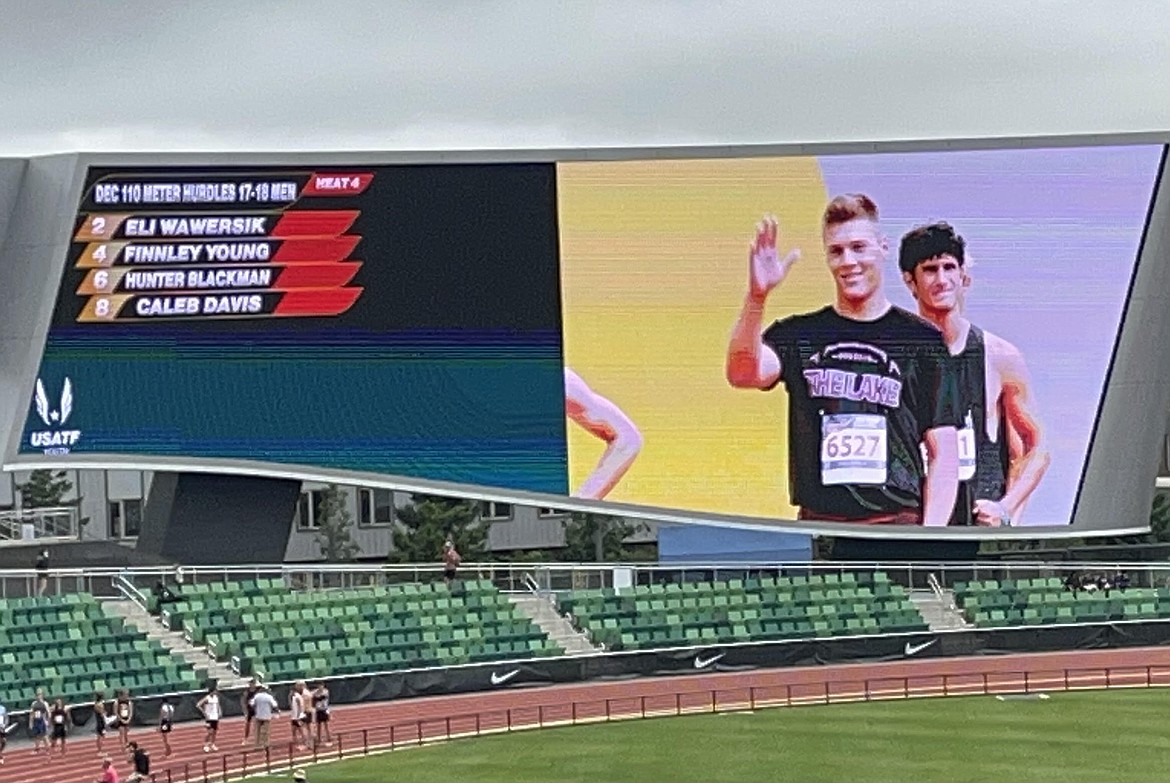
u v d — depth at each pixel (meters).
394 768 45.34
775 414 63.03
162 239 59.59
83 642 56.94
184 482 60.97
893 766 44.38
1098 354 63.94
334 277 60.62
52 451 58.91
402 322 60.97
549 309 61.81
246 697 51.94
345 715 55.72
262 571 61.78
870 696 55.78
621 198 62.16
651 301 62.31
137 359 59.47
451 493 61.12
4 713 49.66
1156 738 47.53
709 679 61.19
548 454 61.78
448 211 61.22
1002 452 63.81
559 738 49.59
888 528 63.53
